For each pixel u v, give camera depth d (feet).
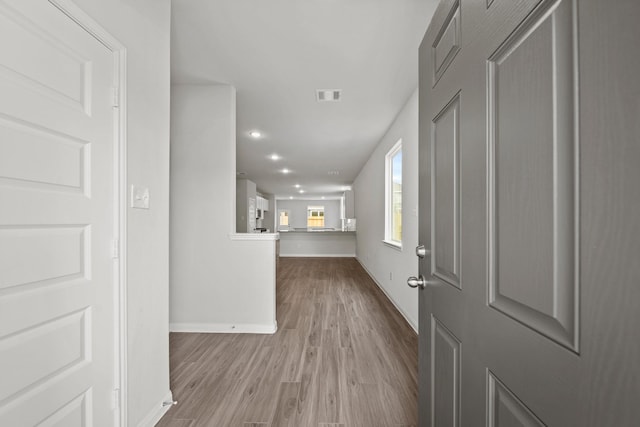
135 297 4.54
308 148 16.38
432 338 3.62
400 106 10.57
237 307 9.29
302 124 12.42
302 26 6.31
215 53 7.32
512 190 2.00
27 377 2.92
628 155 1.20
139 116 4.67
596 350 1.33
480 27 2.43
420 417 4.03
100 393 3.85
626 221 1.21
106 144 3.98
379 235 15.71
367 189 19.85
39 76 3.05
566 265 1.53
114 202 4.11
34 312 2.98
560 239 1.56
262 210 35.81
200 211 9.24
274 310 9.34
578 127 1.45
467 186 2.64
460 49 2.82
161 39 5.32
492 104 2.26
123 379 4.19
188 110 9.09
